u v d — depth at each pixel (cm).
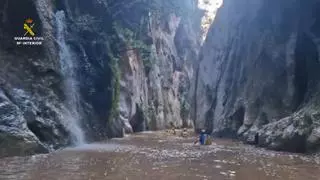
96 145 2411
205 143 2575
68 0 2930
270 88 2781
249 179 1229
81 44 2911
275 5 2908
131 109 4162
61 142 2133
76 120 2534
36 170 1324
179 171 1362
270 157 1845
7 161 1540
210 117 4081
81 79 2833
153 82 5194
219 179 1218
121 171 1338
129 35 4003
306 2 2598
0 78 1941
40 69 2214
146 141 2859
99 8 3216
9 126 1730
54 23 2528
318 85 2319
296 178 1262
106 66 3095
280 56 2762
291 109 2562
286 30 2775
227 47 3919
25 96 1997
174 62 6369
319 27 2473
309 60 2511
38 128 1983
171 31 6406
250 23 3334
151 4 4544
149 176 1248
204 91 4253
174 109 6012
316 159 1770
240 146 2475
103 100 3050
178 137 3419
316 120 2019
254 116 2950
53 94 2253
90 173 1283
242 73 3375
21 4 2158
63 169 1354
